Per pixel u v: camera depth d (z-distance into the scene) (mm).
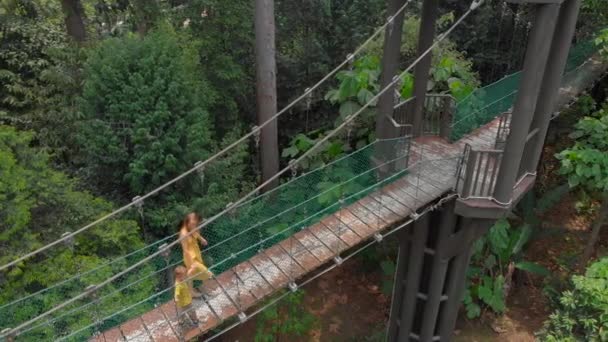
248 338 8750
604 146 7633
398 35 6672
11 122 9555
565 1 5992
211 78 10945
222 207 8836
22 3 10898
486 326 9266
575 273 9344
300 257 6012
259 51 9742
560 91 9102
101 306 6207
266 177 10789
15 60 9875
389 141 6945
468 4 12906
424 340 7898
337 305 9867
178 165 8625
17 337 5723
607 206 8781
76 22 10688
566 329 7234
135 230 7789
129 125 8391
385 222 6289
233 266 6168
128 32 9219
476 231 6758
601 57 9430
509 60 12758
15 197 6504
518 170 6637
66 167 9492
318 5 12008
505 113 7988
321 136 10727
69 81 9508
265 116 10258
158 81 8242
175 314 5469
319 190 6844
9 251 6262
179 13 10695
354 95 9727
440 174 6977
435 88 10586
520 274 9836
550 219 11164
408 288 7578
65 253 6652
